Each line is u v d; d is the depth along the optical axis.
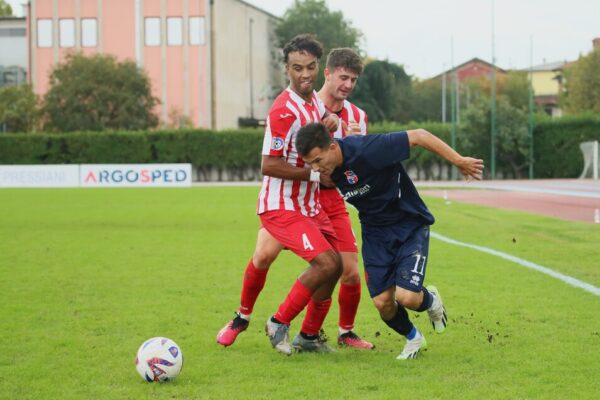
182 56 87.44
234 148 75.31
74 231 24.27
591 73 90.25
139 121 81.38
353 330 10.12
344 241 9.49
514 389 7.39
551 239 20.41
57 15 88.38
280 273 15.12
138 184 58.97
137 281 14.33
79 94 80.69
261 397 7.24
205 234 23.19
